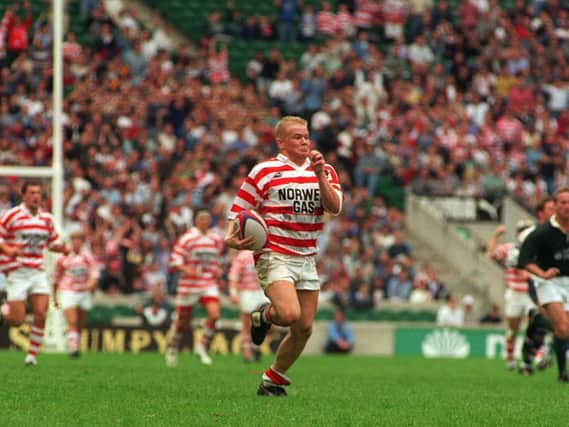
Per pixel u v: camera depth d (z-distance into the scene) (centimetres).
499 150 12219
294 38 13200
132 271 9350
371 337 9481
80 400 3300
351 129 11519
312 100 11862
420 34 13312
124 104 11050
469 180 11688
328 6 13350
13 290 5188
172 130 10812
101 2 12019
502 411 3250
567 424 2939
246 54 13012
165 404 3189
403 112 12212
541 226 4553
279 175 3319
